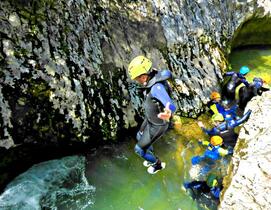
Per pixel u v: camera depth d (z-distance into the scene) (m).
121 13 5.63
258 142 3.90
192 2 6.67
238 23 7.45
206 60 6.44
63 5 4.99
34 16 4.67
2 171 4.38
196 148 5.30
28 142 4.41
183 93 5.89
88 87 4.94
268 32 8.05
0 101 4.21
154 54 5.82
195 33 6.48
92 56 5.10
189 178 4.86
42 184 4.52
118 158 5.04
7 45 4.36
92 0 5.36
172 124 5.59
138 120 5.36
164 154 5.18
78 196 4.49
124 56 5.45
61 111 4.66
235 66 7.41
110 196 4.55
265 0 7.68
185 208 4.47
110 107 5.12
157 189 4.70
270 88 6.69
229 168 4.15
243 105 6.16
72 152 4.96
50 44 4.73
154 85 4.07
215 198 4.49
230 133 5.25
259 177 3.48
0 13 4.40
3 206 4.21
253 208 3.34
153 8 6.04
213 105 5.91
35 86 4.48
